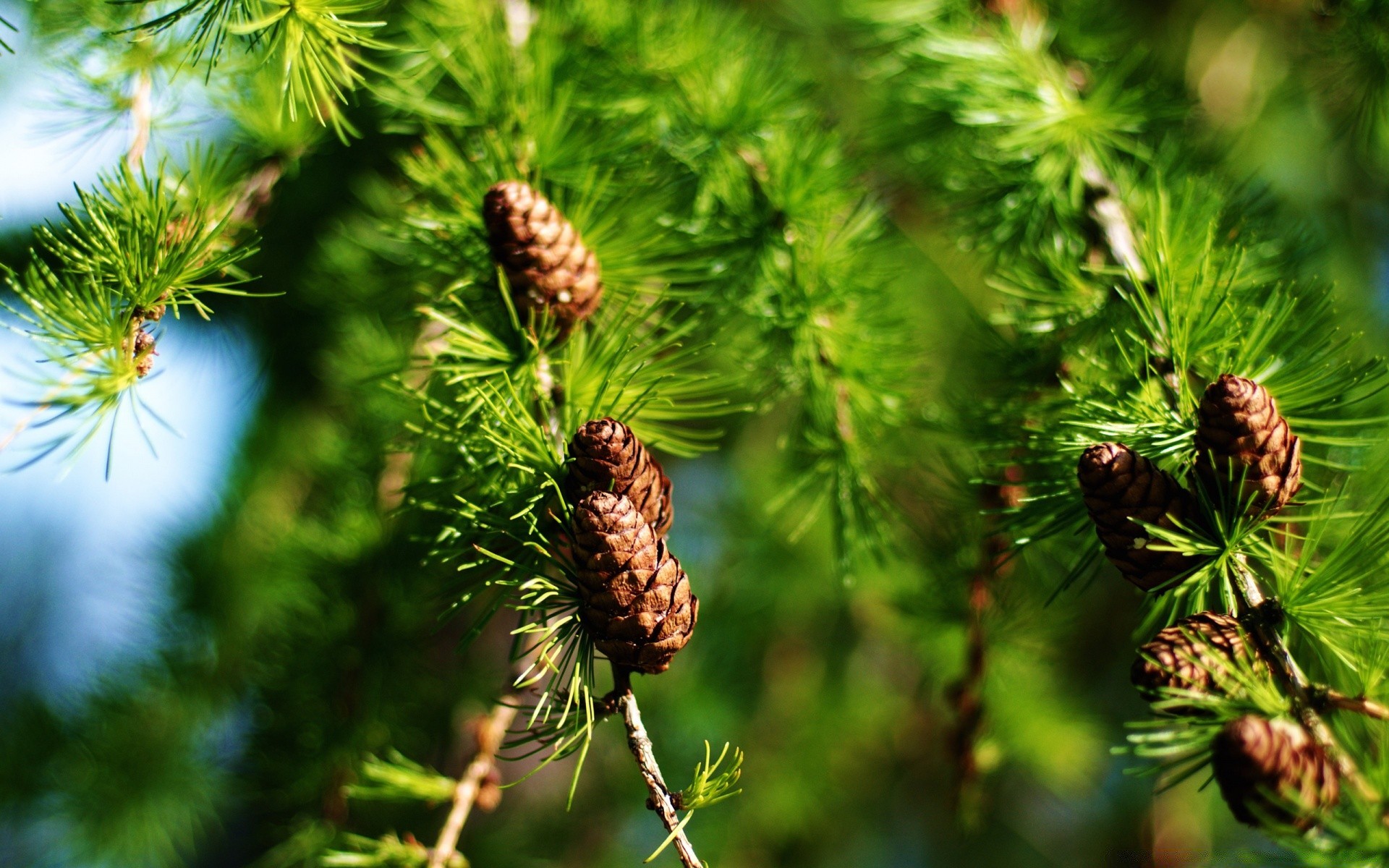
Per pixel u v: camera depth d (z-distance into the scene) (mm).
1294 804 769
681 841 789
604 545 793
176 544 1229
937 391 1025
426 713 1086
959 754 916
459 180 875
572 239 844
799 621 1533
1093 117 921
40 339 803
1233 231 886
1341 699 785
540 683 855
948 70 938
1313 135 1327
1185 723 780
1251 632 797
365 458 1056
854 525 905
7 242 1054
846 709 1547
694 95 926
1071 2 967
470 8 909
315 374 1354
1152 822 1339
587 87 917
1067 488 834
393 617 973
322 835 945
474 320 849
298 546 1051
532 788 1364
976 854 1756
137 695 1177
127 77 879
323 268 1184
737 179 918
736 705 1440
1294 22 1210
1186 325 830
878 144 994
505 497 820
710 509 1535
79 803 1127
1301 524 847
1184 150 937
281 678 1006
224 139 929
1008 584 925
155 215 817
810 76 958
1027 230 932
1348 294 1163
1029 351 897
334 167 1165
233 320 1295
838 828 1704
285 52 836
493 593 824
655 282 883
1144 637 856
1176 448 817
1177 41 1316
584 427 810
